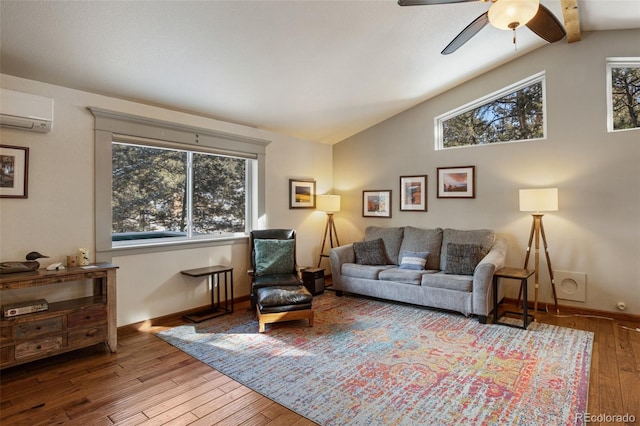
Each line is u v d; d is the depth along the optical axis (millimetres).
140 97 3488
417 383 2428
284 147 5203
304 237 5516
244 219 4742
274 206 5031
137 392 2332
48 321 2658
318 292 4855
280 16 2752
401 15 3055
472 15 3186
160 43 2787
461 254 4098
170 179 3947
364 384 2418
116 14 2434
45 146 2977
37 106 2766
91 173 3242
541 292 4199
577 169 3979
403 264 4492
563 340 3176
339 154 6000
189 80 3365
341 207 5992
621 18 3531
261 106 4207
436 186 5000
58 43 2592
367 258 4812
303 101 4309
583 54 3936
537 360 2768
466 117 4844
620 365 2670
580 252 3971
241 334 3377
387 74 4070
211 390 2355
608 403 2162
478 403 2178
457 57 4012
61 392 2330
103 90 3254
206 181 4293
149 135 3643
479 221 4645
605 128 3822
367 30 3160
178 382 2461
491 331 3420
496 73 4504
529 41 3977
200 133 4082
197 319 3797
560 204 4078
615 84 3891
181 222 4047
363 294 4535
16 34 2445
